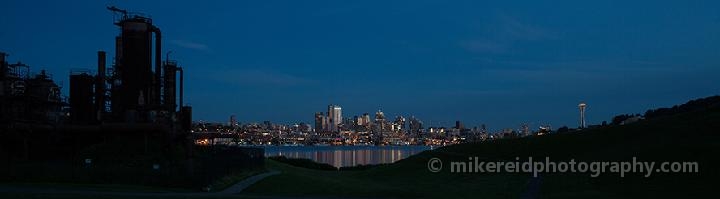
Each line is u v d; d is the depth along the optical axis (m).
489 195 52.84
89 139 71.75
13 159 61.72
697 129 68.94
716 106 81.19
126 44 78.69
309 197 44.91
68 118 84.25
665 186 47.56
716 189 44.47
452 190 57.88
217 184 49.88
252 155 83.88
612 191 48.38
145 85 78.88
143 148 67.94
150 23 81.94
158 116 77.12
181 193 42.31
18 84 75.56
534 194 51.94
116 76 81.00
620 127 83.00
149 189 43.69
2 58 73.19
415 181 69.62
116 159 63.59
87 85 82.12
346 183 59.62
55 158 67.56
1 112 70.00
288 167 90.75
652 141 67.62
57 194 34.91
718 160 51.00
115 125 70.38
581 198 45.88
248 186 51.19
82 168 47.69
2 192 36.09
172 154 69.50
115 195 36.44
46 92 79.56
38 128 68.31
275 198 40.78
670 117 81.75
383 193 49.25
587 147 77.06
